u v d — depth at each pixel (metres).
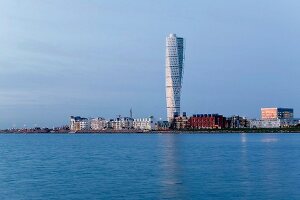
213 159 130.62
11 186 76.44
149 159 133.75
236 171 96.44
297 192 67.31
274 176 86.75
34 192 69.75
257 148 192.25
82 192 69.06
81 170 102.81
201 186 73.81
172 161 124.50
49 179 85.69
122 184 77.19
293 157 136.12
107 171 99.56
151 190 70.12
